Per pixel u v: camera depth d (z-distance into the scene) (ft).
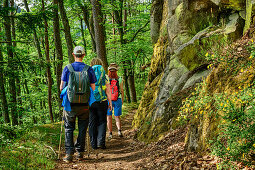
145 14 52.26
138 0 56.39
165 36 23.57
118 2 49.39
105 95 16.20
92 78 12.82
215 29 15.53
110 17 60.13
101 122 16.37
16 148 12.92
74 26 71.97
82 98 12.10
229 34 14.05
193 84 15.93
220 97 7.82
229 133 6.47
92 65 15.80
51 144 16.30
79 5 54.54
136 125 22.77
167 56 21.86
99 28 33.30
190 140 10.16
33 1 50.21
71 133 12.78
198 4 16.87
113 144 18.07
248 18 13.38
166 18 24.86
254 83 7.89
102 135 16.20
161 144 13.29
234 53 10.16
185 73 17.47
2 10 19.06
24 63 22.65
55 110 57.06
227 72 10.03
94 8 33.04
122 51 53.01
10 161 10.55
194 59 16.02
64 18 35.53
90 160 13.14
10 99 40.91
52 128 21.94
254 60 8.87
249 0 13.52
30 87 68.03
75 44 72.33
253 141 6.08
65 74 12.41
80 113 12.61
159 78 22.84
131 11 62.44
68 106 12.37
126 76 59.62
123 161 12.35
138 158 12.36
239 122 6.47
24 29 21.25
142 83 91.45
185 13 17.92
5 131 15.61
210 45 14.42
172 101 16.19
